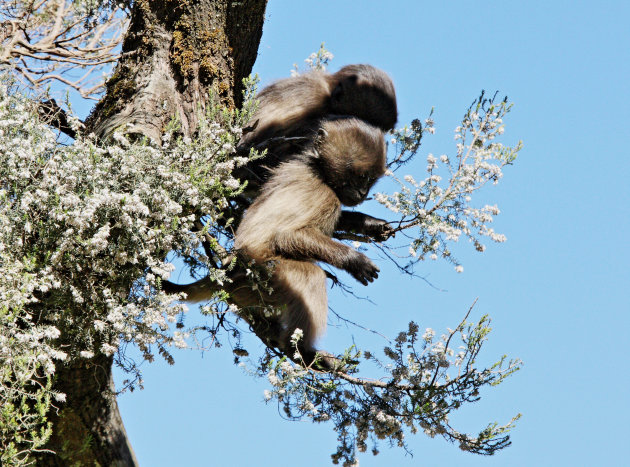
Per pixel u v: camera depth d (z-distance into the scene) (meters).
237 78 11.95
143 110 10.16
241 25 11.56
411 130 12.64
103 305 8.43
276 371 9.60
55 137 8.79
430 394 9.63
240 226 11.42
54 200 8.19
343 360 9.79
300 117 12.98
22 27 13.92
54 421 9.55
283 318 11.61
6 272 7.72
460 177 10.62
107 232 8.01
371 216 13.09
